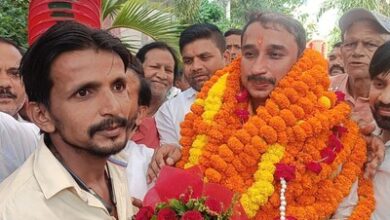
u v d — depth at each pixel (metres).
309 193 1.84
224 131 1.90
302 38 1.93
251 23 1.93
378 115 1.95
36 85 1.17
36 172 1.17
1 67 2.27
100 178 1.31
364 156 1.94
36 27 2.11
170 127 2.87
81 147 1.17
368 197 1.96
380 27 2.51
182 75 4.04
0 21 5.21
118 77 1.18
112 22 5.19
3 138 1.86
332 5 9.70
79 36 1.14
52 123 1.18
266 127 1.81
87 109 1.14
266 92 1.89
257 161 1.84
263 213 1.81
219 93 1.99
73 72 1.13
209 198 1.31
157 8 5.12
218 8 10.05
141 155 2.07
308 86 1.87
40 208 1.13
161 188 1.40
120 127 1.18
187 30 3.07
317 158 1.84
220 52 3.04
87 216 1.18
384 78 1.90
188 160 1.95
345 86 2.67
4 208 1.11
